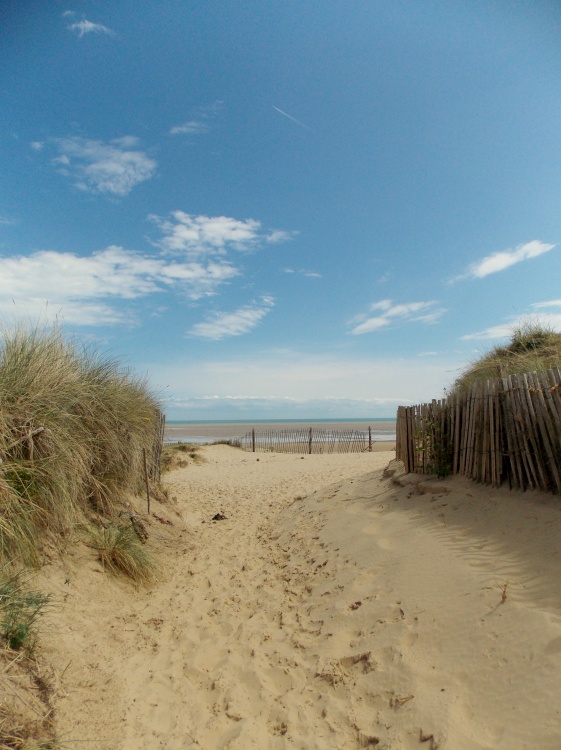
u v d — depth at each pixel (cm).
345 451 2422
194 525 860
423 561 433
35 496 438
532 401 471
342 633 386
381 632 363
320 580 503
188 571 593
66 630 358
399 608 380
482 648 302
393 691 301
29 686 279
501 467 514
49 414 480
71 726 271
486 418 537
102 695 309
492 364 857
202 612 477
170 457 1675
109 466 619
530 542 393
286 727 297
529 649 282
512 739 235
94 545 516
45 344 544
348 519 642
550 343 942
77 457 506
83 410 573
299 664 364
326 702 313
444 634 329
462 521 482
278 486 1234
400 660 323
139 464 736
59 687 294
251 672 361
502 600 333
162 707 318
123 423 659
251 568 607
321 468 1509
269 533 784
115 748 268
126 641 398
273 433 3244
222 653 395
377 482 772
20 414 449
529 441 477
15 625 308
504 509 468
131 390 739
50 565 430
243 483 1314
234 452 2198
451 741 246
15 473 416
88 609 417
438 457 617
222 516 924
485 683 276
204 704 326
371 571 463
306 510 813
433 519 513
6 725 244
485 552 406
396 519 561
